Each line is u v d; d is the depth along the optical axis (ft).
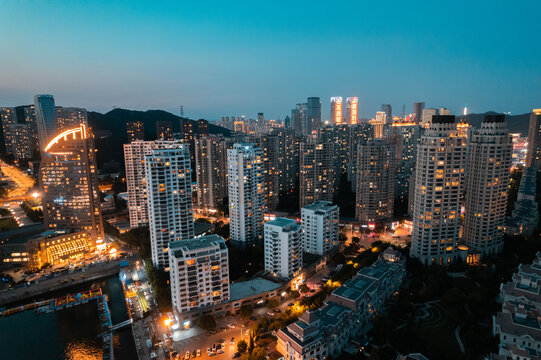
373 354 498.28
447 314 622.54
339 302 606.96
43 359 588.09
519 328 499.92
